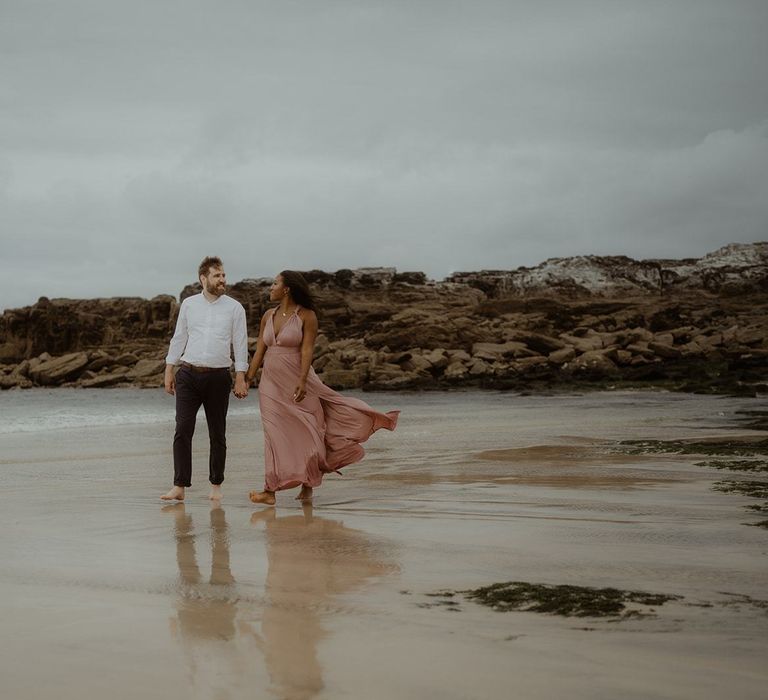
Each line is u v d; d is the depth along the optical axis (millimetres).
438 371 61906
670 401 28797
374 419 6992
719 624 3184
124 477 8711
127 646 2932
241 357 7176
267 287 105125
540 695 2480
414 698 2467
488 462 9422
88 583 3910
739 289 138250
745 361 54000
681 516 5688
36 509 6336
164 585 3869
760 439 11828
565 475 8117
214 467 7000
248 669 2709
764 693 2488
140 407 38500
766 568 4145
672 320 86812
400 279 122938
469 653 2854
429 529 5320
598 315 93938
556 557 4430
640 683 2572
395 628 3152
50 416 25078
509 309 97250
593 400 31484
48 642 2973
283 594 3691
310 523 5633
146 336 121812
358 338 87812
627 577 3973
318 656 2832
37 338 115062
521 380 52406
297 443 6777
